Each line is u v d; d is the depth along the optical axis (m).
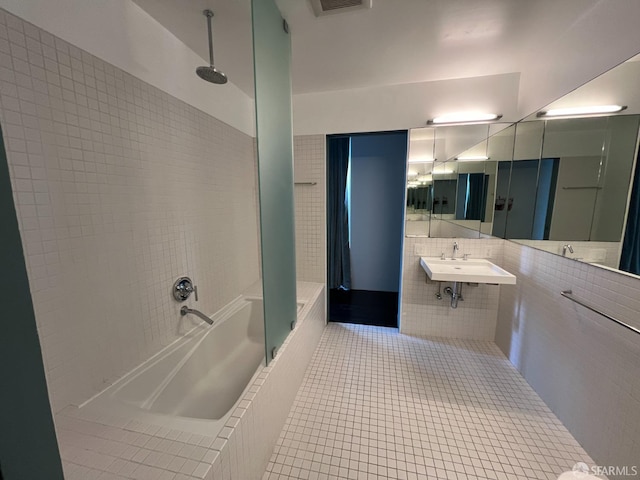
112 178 1.28
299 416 1.67
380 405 1.75
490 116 2.25
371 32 1.65
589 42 1.47
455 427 1.58
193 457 0.91
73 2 1.09
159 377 1.50
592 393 1.37
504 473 1.31
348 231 3.93
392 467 1.34
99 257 1.23
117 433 1.01
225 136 2.23
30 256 0.99
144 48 1.43
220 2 1.35
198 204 1.92
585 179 1.46
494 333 2.59
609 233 1.28
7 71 0.90
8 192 0.38
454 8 1.44
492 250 2.47
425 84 2.35
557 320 1.67
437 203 2.51
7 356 0.38
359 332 2.80
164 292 1.64
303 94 2.59
